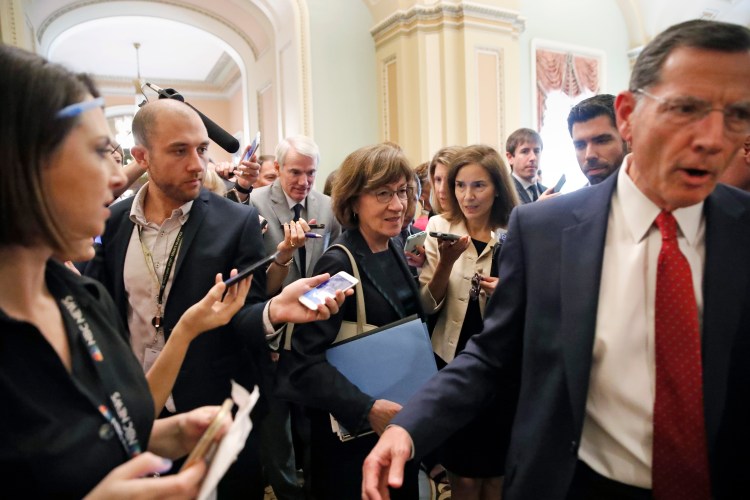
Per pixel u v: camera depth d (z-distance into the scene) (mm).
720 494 837
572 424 910
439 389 1041
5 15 4191
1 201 591
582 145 1822
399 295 1540
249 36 6902
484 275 1807
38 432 603
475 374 1053
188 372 1404
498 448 1657
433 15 5238
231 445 610
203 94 11398
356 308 1425
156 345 1442
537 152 3283
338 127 5559
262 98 6914
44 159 607
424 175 3070
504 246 1063
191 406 1400
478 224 1922
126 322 1480
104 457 667
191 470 608
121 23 7543
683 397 837
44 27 5953
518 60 5598
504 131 5500
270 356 1871
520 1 5852
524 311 1025
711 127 745
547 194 2107
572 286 920
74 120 628
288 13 5445
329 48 5504
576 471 950
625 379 891
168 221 1479
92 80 711
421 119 5250
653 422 863
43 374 631
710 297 831
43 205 606
